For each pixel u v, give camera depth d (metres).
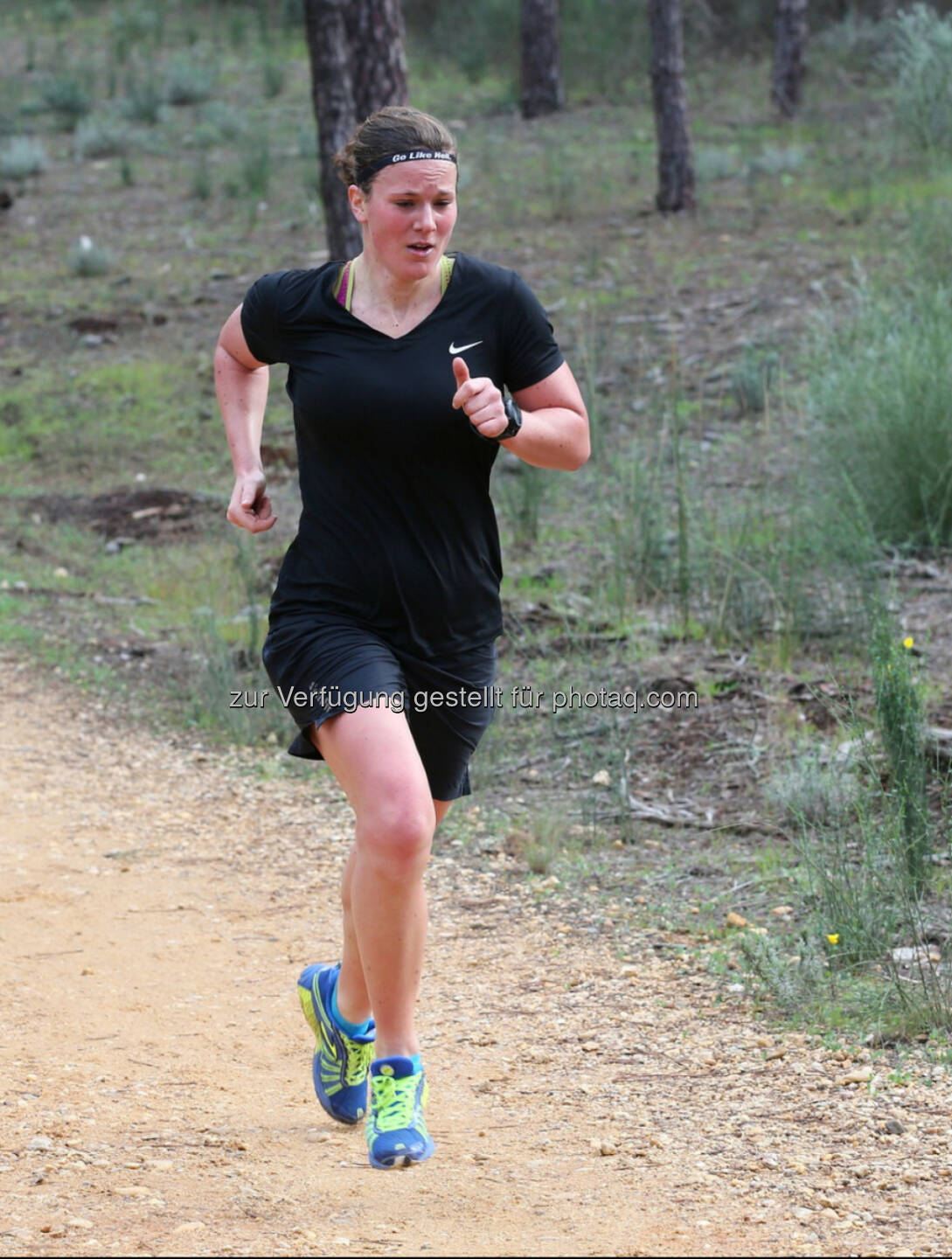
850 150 51.03
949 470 22.20
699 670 18.64
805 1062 9.99
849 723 15.40
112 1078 10.03
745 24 68.69
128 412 35.12
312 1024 9.00
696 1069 10.05
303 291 8.05
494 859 14.69
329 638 7.91
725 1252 7.04
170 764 18.14
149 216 50.56
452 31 70.94
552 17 60.09
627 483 23.84
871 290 27.80
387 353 7.85
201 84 64.56
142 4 77.69
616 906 13.38
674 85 45.38
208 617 22.31
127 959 12.60
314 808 16.70
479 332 7.98
